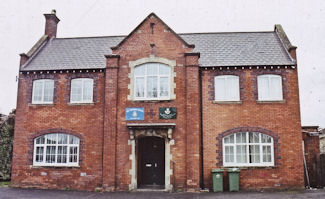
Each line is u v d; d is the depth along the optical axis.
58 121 17.28
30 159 17.05
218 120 16.44
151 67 16.80
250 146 16.28
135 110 16.31
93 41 20.69
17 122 17.52
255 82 16.72
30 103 17.61
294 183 15.73
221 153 16.11
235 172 15.47
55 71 17.72
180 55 16.66
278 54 17.62
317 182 18.03
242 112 16.45
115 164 15.82
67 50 19.84
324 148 27.39
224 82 16.92
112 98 16.42
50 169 16.80
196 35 20.41
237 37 19.77
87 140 16.88
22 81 17.95
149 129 15.93
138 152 16.69
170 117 16.06
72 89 17.66
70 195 14.37
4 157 20.59
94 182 16.38
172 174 15.48
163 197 13.62
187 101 15.93
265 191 15.27
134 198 13.41
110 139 16.02
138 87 16.66
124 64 16.88
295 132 16.16
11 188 16.53
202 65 16.94
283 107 16.41
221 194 14.38
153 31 17.08
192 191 15.03
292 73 16.69
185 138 15.77
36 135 17.23
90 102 17.23
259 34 19.98
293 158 15.94
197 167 15.26
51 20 21.86
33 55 19.20
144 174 17.30
